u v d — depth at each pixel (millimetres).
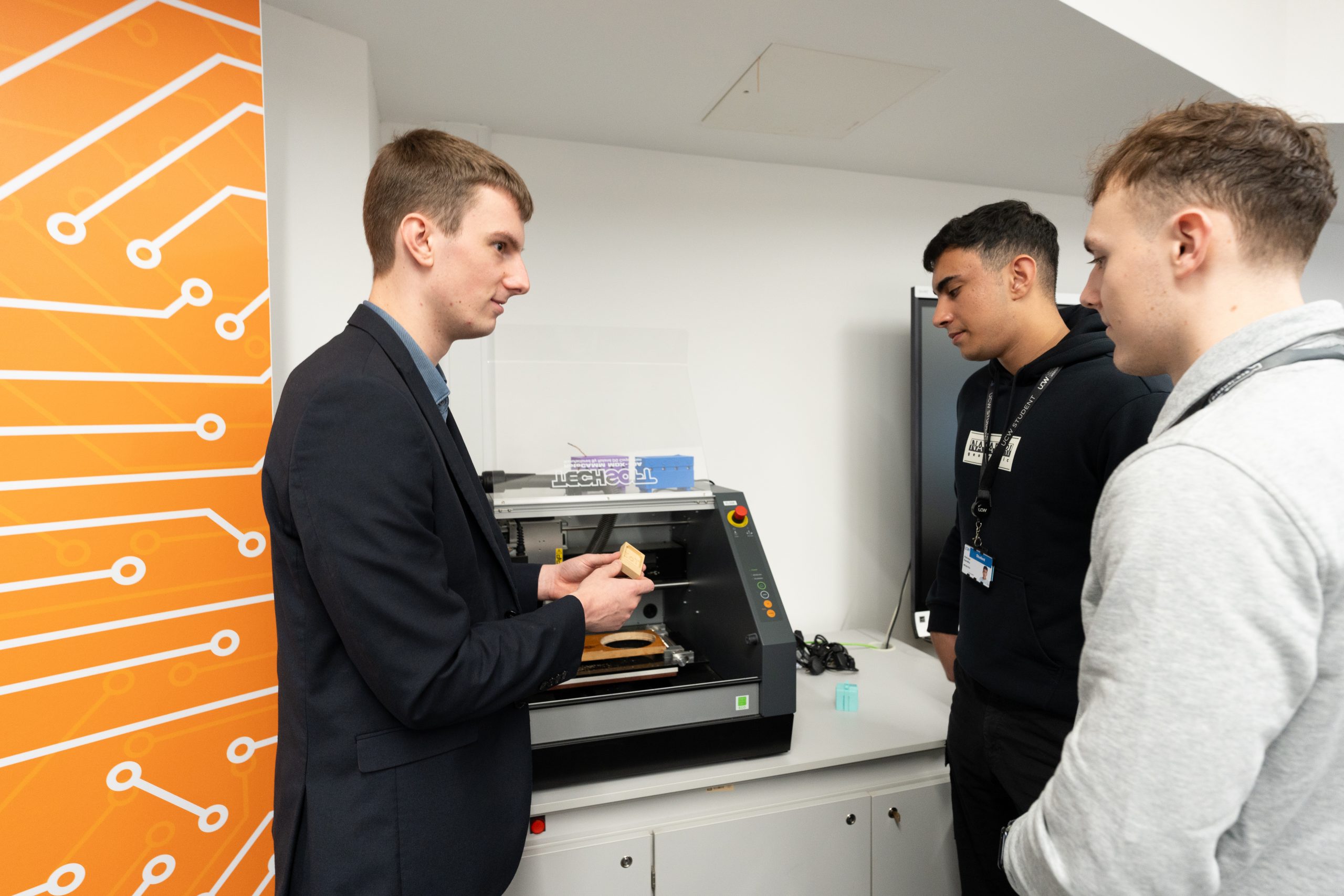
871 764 1414
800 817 1308
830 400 2193
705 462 1677
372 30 1348
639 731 1211
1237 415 500
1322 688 473
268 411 1089
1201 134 563
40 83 858
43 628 876
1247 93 1605
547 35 1348
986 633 1179
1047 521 1091
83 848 918
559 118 1752
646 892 1224
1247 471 465
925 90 1586
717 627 1441
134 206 939
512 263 910
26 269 851
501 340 1660
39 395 864
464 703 780
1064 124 1782
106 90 913
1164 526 483
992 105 1656
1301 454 466
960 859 1340
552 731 1169
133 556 955
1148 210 590
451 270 861
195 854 1035
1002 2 1223
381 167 872
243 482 1066
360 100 1386
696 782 1229
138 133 941
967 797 1278
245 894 1099
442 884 833
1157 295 593
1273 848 508
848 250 2188
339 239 1392
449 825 839
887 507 2271
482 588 914
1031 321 1194
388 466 741
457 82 1554
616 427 1656
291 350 1347
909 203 2248
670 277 2008
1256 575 448
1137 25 1361
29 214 852
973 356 1257
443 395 927
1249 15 1614
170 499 989
